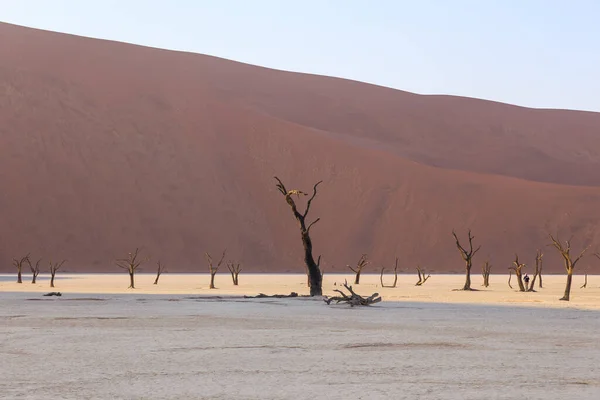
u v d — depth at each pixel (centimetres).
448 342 2612
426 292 7950
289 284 10856
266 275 17650
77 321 3497
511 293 7781
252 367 1991
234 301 5328
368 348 2425
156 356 2211
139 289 8438
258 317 3781
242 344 2525
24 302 5188
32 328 3127
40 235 19288
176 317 3759
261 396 1570
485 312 4309
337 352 2317
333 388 1667
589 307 4931
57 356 2209
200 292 7550
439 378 1809
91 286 9462
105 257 19350
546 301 5881
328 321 3550
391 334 2895
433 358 2180
